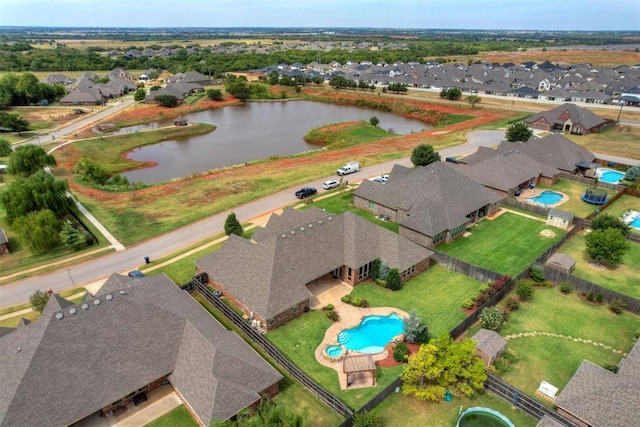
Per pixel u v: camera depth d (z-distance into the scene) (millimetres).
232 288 43312
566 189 75938
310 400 33031
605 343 38938
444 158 93312
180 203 71812
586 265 51781
